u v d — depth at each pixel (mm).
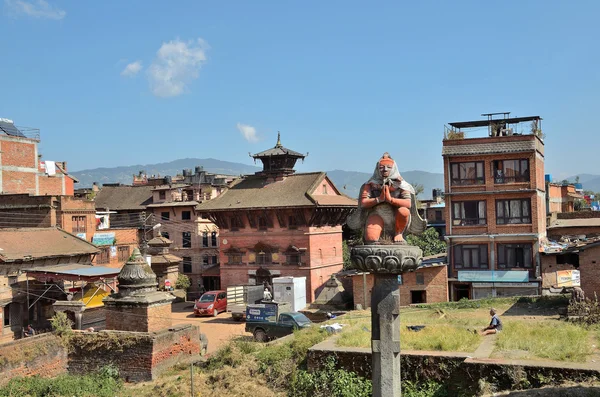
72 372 28500
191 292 65812
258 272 56562
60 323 29266
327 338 25094
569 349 19938
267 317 35875
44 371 27125
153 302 30000
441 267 44625
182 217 71125
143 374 27188
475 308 37656
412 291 45312
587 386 16906
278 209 55094
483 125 49312
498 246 45562
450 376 19438
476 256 46156
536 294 43781
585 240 44156
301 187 57781
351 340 23281
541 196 48031
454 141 46719
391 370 12891
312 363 22266
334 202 57781
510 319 31359
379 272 12688
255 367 24469
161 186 74938
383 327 12961
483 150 45688
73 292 38531
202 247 69812
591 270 32188
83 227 54812
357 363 21375
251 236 57781
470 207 46469
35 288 38688
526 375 18094
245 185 62094
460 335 22797
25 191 60969
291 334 30422
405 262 12547
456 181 46750
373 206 13172
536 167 45031
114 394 24688
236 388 22688
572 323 27469
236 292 50625
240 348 26891
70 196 54094
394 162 13195
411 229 13531
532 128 47750
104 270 38406
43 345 27312
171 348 28609
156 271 62281
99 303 40781
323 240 57312
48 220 51750
